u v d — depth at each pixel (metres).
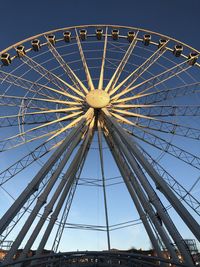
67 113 33.72
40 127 31.45
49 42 37.75
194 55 34.97
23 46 35.97
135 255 20.80
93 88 34.44
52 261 21.38
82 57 35.97
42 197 25.22
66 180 29.25
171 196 24.12
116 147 33.00
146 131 31.86
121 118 32.34
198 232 22.34
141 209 31.06
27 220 24.02
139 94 33.97
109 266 22.77
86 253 21.28
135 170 27.55
